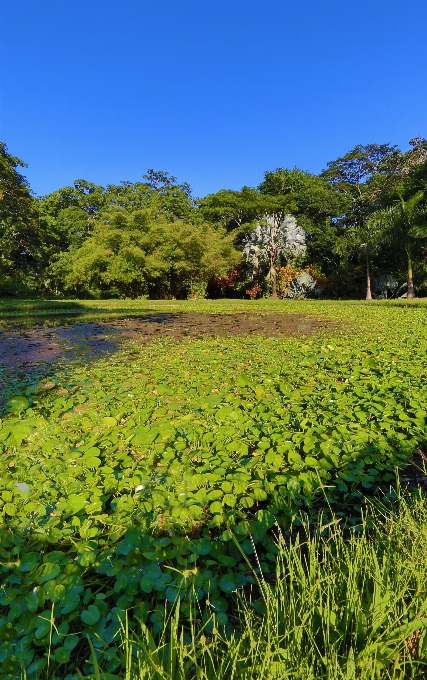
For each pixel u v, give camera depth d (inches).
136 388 148.3
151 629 48.5
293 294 995.9
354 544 53.9
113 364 196.9
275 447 98.1
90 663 44.1
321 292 997.8
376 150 1091.9
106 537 66.7
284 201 996.6
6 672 43.2
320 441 98.3
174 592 53.1
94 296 1031.6
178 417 119.3
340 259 1005.2
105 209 1148.5
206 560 59.9
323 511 73.2
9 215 808.3
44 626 48.7
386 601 42.0
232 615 51.9
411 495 76.1
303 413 119.4
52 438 106.3
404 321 343.0
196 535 68.1
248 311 529.0
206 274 949.2
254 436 104.0
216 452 96.5
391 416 115.7
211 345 242.8
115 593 55.3
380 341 239.5
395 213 722.2
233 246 1001.5
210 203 1074.7
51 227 1030.4
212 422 114.5
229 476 82.9
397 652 39.5
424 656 39.9
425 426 107.0
